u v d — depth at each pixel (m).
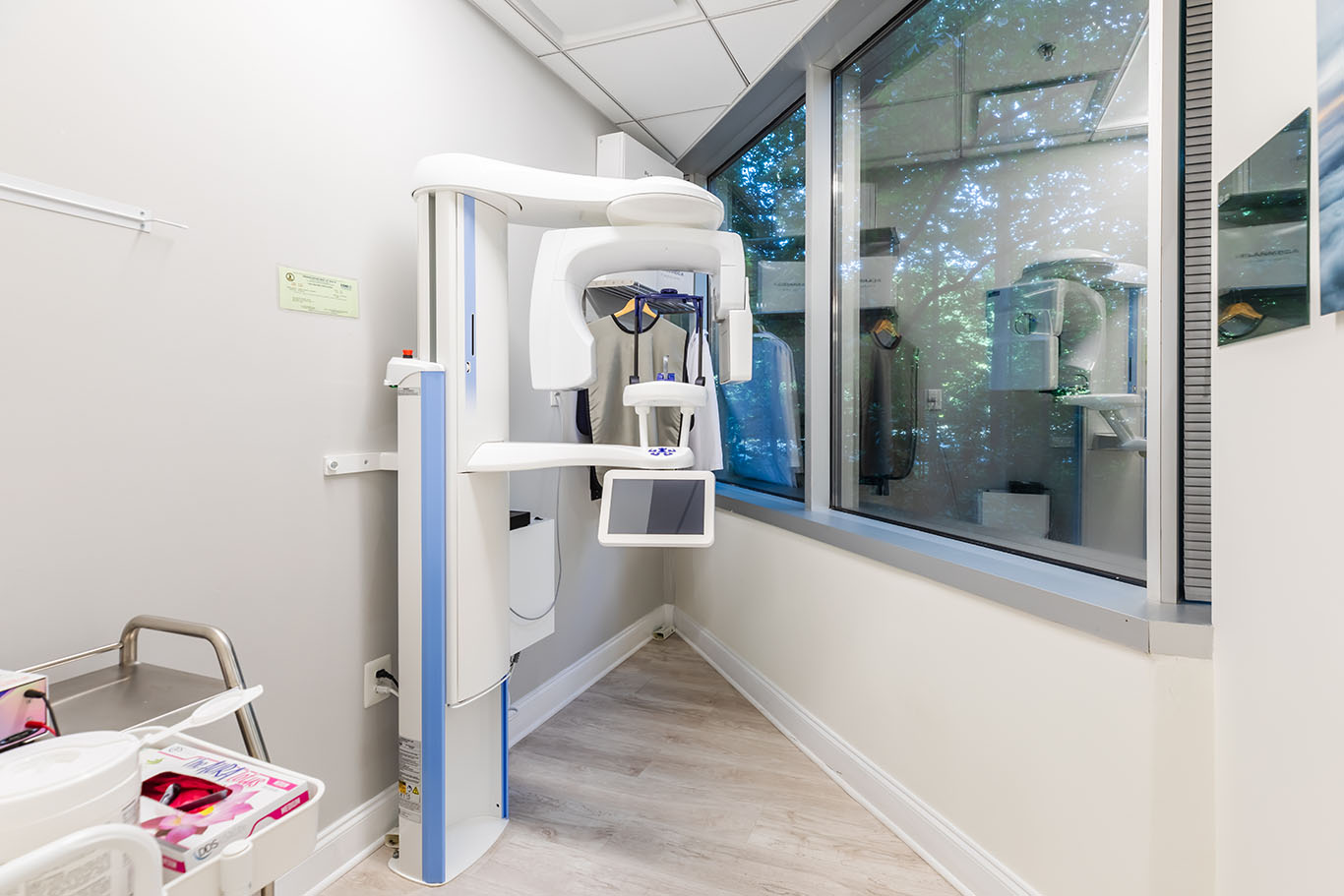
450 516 1.58
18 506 1.10
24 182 1.09
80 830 0.57
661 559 3.56
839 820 1.87
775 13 2.10
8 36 1.07
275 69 1.49
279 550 1.53
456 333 1.57
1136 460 1.43
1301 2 0.89
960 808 1.62
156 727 0.92
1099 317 1.51
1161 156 1.26
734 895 1.57
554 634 2.63
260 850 0.74
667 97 2.71
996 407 1.80
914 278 2.09
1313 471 0.86
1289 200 0.90
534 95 2.41
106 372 1.21
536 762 2.18
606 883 1.61
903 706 1.83
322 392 1.62
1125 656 1.23
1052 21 1.62
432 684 1.58
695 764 2.18
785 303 2.85
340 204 1.66
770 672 2.56
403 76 1.83
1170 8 1.25
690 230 1.60
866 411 2.33
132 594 1.26
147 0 1.26
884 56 2.21
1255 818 1.00
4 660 1.09
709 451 2.84
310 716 1.61
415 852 1.62
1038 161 1.66
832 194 2.45
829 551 2.18
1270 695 0.96
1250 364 1.02
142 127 1.25
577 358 1.62
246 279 1.44
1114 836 1.25
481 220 1.61
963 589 1.60
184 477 1.34
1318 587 0.85
